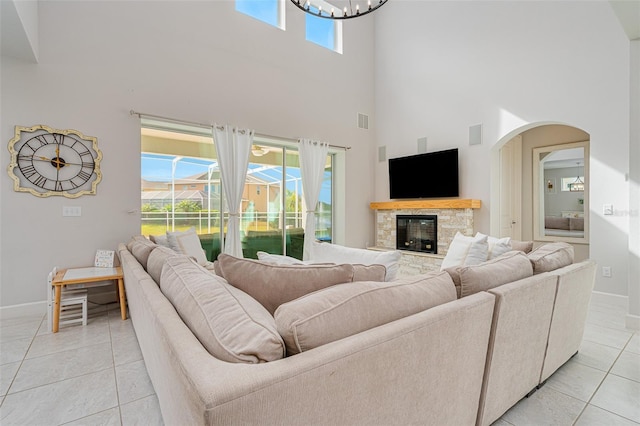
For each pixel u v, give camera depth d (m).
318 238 5.61
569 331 2.03
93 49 3.37
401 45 5.61
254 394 0.65
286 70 4.88
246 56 4.48
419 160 5.16
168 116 3.83
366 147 5.93
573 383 1.90
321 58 5.30
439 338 1.08
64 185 3.21
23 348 2.34
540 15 3.96
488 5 4.47
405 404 1.00
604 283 3.48
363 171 5.88
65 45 3.22
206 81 4.13
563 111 3.78
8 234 2.97
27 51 2.89
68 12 3.24
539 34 3.97
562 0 3.79
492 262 1.69
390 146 5.77
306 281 1.23
